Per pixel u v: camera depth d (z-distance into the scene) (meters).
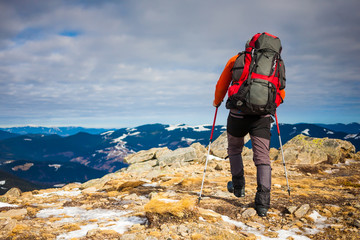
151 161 11.52
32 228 2.89
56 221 3.32
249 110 3.10
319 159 10.68
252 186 5.52
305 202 3.79
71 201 4.57
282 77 3.18
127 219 3.24
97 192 5.62
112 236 2.59
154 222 2.86
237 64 3.21
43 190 6.16
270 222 3.11
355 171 8.91
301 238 2.59
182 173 8.08
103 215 3.58
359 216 3.03
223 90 3.65
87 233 2.65
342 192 4.59
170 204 3.08
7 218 2.87
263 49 3.13
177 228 2.61
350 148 12.15
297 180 6.48
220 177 7.04
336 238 2.53
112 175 8.33
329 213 3.28
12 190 5.56
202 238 2.36
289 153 10.95
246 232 2.76
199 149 12.60
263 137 3.38
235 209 3.57
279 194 4.41
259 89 3.00
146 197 4.79
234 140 3.73
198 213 3.07
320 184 5.90
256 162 3.45
